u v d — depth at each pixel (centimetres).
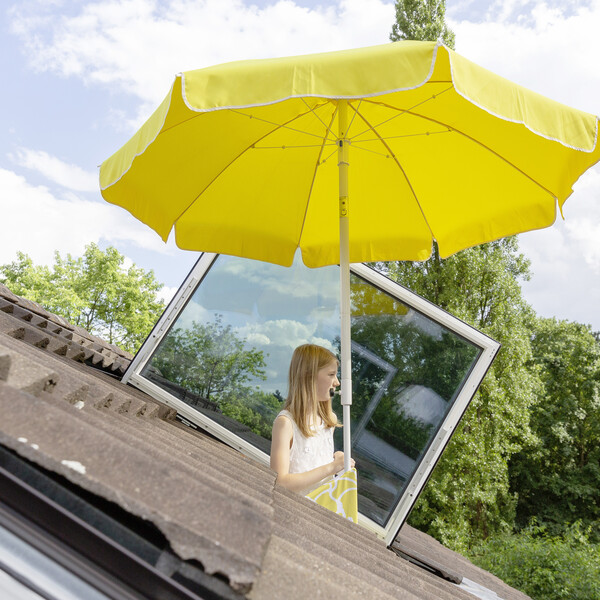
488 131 337
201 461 204
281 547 125
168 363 437
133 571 93
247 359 438
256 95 229
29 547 93
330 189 414
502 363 2152
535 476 3098
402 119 369
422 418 430
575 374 3288
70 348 350
